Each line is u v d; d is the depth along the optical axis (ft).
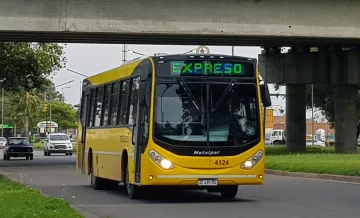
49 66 177.68
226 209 54.29
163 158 56.85
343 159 124.98
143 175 57.82
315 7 126.52
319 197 64.64
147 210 53.93
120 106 66.49
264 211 52.49
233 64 59.06
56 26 117.50
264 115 59.11
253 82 59.31
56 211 47.47
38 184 86.69
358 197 64.49
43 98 413.59
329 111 251.80
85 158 81.25
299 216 48.98
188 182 57.00
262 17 124.16
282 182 85.81
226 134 57.93
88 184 86.22
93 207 56.59
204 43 149.59
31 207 49.88
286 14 125.08
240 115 58.59
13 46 170.30
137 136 59.62
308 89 253.03
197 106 57.82
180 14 120.88
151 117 57.26
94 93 77.97
